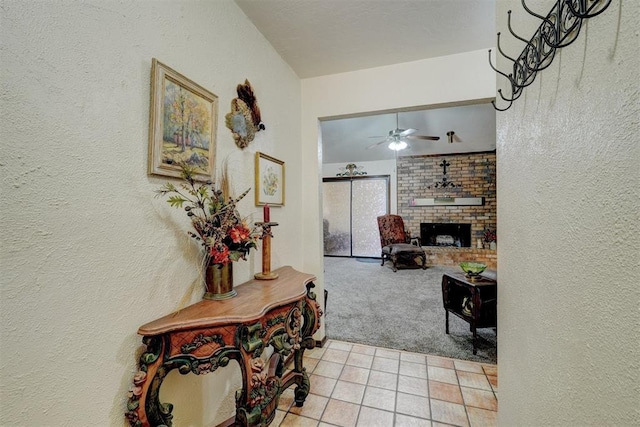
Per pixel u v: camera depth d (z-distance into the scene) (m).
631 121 0.45
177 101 1.10
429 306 3.29
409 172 6.26
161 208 1.05
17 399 0.66
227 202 1.32
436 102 2.07
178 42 1.13
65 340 0.75
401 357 2.13
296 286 1.43
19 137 0.66
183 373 0.95
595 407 0.54
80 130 0.79
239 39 1.54
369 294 3.76
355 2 1.52
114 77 0.88
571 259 0.63
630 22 0.45
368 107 2.23
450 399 1.65
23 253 0.67
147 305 0.99
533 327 0.84
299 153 2.34
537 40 0.79
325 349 2.26
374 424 1.45
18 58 0.66
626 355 0.46
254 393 0.97
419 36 1.83
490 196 5.73
